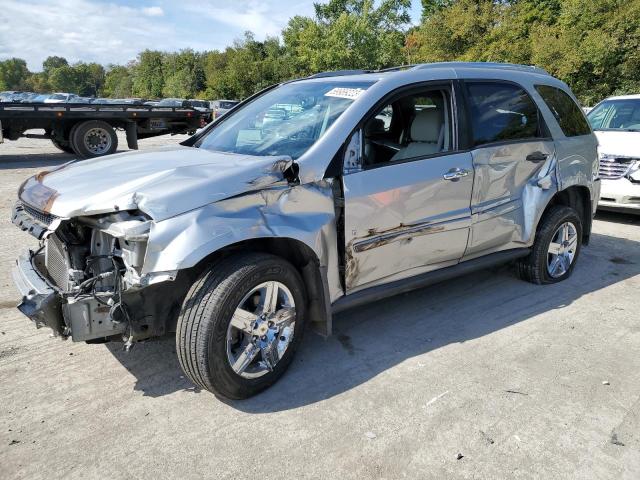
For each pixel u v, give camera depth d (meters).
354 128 3.34
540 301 4.56
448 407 2.97
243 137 3.88
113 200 2.71
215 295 2.74
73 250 2.93
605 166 7.45
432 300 4.55
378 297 3.55
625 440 2.71
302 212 3.07
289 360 3.20
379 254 3.47
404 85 3.67
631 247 6.41
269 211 2.94
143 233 2.58
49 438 2.68
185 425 2.80
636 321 4.19
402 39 41.72
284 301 3.12
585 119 5.22
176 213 2.64
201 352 2.75
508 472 2.47
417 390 3.15
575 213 4.95
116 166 3.38
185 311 2.77
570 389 3.17
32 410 2.90
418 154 3.79
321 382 3.23
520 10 36.03
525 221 4.50
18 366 3.36
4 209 7.87
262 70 53.00
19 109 13.12
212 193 2.75
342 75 4.20
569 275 5.18
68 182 3.15
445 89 3.92
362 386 3.18
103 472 2.45
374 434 2.73
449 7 40.84
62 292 2.70
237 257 2.90
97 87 148.25
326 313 3.24
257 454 2.58
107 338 2.82
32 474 2.43
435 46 35.56
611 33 27.58
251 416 2.88
